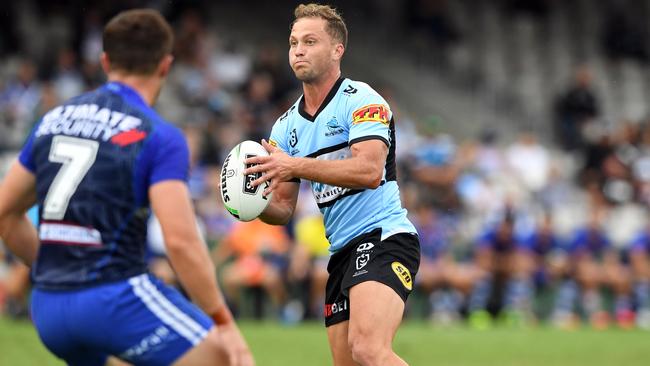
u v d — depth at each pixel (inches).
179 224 549.3
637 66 3467.0
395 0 3324.3
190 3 2571.4
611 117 3316.9
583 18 3548.2
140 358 553.0
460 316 2003.0
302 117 751.1
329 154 738.8
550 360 1366.9
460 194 2257.6
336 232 744.3
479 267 2027.6
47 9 2650.1
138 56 582.2
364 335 682.2
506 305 2032.5
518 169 2522.1
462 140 3016.7
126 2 2456.9
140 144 560.1
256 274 1802.4
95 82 2293.3
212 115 2271.2
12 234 601.0
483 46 3363.7
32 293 570.9
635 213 2479.1
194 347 555.5
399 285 701.9
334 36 740.0
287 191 767.7
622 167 2554.1
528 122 3147.1
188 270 550.0
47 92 2097.7
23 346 1263.5
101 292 548.4
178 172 559.2
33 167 580.7
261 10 3169.3
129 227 559.2
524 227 2097.7
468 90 3206.2
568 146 2876.5
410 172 2199.8
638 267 2126.0
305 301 1844.2
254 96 2361.0
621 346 1533.0
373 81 3102.9
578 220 2418.8
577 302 2108.8
